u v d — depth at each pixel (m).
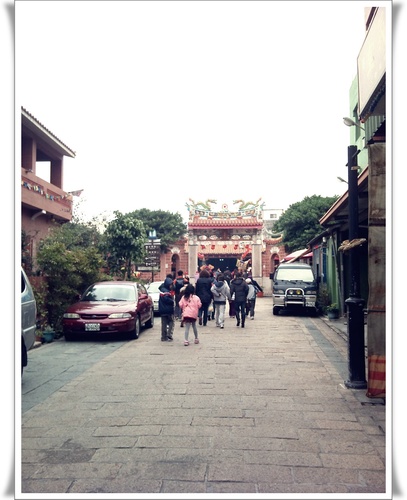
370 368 6.24
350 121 9.02
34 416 5.84
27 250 14.35
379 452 4.61
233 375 7.96
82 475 4.17
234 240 35.72
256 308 22.69
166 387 7.19
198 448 4.74
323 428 5.29
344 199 11.59
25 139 18.73
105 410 6.05
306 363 8.94
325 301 18.58
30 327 7.95
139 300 13.29
